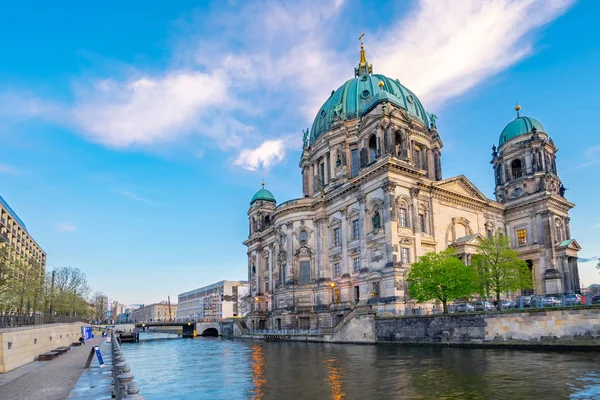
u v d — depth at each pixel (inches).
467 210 3380.9
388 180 2824.8
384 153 2979.8
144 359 2326.5
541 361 1395.2
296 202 3676.2
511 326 1800.0
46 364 1681.8
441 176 3764.8
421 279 2298.2
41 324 2098.9
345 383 1192.8
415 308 2471.7
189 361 2107.5
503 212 3710.6
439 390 1039.6
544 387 1016.9
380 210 2878.9
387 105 3056.1
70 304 4542.3
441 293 2226.9
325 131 3932.1
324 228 3491.6
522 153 3710.6
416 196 2942.9
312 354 2046.0
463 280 2201.0
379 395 1017.5
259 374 1471.5
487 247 2497.5
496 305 2369.6
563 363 1334.9
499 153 3868.1
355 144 3727.9
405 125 3085.6
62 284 4685.0
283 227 3814.0
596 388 984.3
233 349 2760.8
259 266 4586.6
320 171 4050.2
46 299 3791.8
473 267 2393.0
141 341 4682.6
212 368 1748.3
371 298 2807.6
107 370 1376.7
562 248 3376.0
